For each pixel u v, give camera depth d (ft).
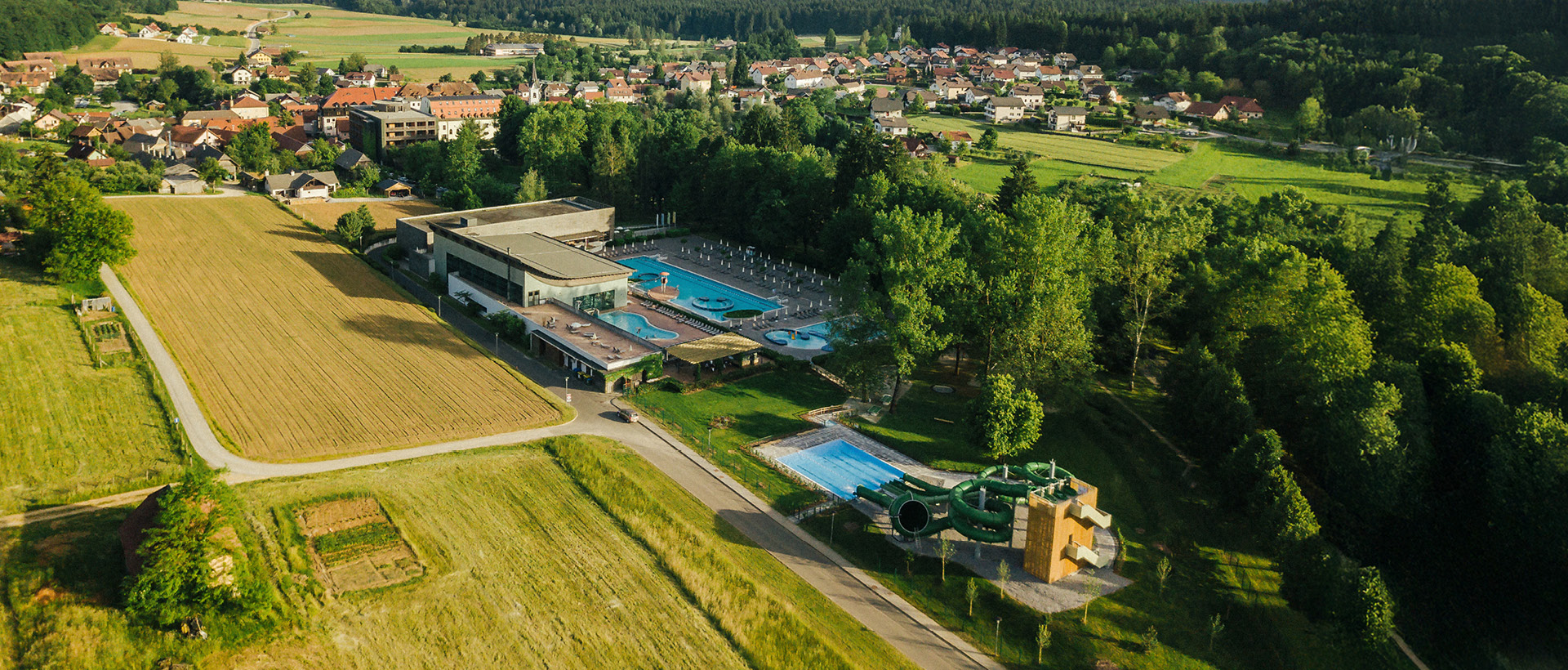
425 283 438.40
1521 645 215.51
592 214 508.53
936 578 219.20
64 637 177.37
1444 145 650.02
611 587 206.69
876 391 311.68
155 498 205.16
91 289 381.81
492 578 206.59
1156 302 336.29
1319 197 572.92
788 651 189.06
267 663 175.94
